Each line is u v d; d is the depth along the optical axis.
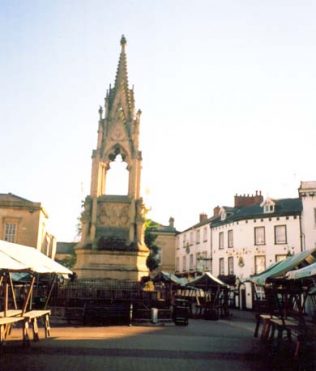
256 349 13.22
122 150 27.38
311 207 39.84
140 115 28.08
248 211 46.94
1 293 22.70
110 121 27.89
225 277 44.22
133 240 25.34
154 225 47.88
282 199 45.25
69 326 18.97
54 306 21.61
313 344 11.16
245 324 23.95
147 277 24.09
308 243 39.31
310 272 9.46
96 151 27.19
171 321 21.77
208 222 52.34
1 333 12.27
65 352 11.62
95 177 26.70
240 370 9.85
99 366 9.86
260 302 25.25
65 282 23.31
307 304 22.17
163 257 62.47
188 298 35.75
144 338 15.24
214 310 27.30
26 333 12.39
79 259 25.08
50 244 54.53
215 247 49.84
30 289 13.89
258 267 43.34
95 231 25.61
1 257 10.23
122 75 28.77
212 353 12.20
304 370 9.91
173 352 12.19
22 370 9.23
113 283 22.97
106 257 24.75
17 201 42.31
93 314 19.89
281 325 12.83
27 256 12.50
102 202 26.25
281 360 11.23
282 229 42.41
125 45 29.61
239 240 45.53
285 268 12.81
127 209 26.22
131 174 26.83
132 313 21.17
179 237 61.69
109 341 14.12
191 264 56.41
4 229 41.72
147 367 9.92
